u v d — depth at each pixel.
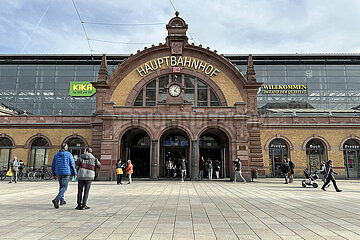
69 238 5.37
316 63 43.50
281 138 28.73
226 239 5.32
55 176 9.31
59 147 28.69
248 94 26.67
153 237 5.45
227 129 23.14
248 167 22.50
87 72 43.81
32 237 5.43
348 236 5.57
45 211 8.29
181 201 10.52
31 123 28.95
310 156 28.72
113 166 22.81
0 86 43.50
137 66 27.39
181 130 25.81
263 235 5.63
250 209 8.73
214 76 27.17
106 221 6.91
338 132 28.69
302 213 8.09
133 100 26.62
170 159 27.08
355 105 42.38
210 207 9.10
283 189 16.02
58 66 44.06
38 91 43.38
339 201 10.81
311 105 42.28
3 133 28.88
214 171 27.67
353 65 43.66
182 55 27.59
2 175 25.02
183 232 5.84
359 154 28.69
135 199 11.11
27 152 28.52
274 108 42.06
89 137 28.73
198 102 26.92
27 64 44.19
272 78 43.09
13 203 9.92
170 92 23.89
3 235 5.57
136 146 27.52
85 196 8.72
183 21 27.98
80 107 42.94
